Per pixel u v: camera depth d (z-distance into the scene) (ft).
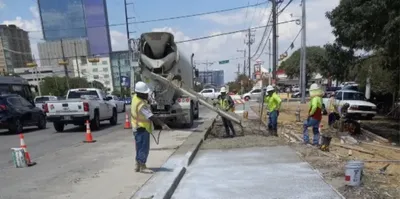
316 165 26.63
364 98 74.74
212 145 37.32
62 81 229.25
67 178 24.85
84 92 63.31
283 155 30.89
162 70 52.54
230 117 43.91
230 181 23.53
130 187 21.77
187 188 22.38
